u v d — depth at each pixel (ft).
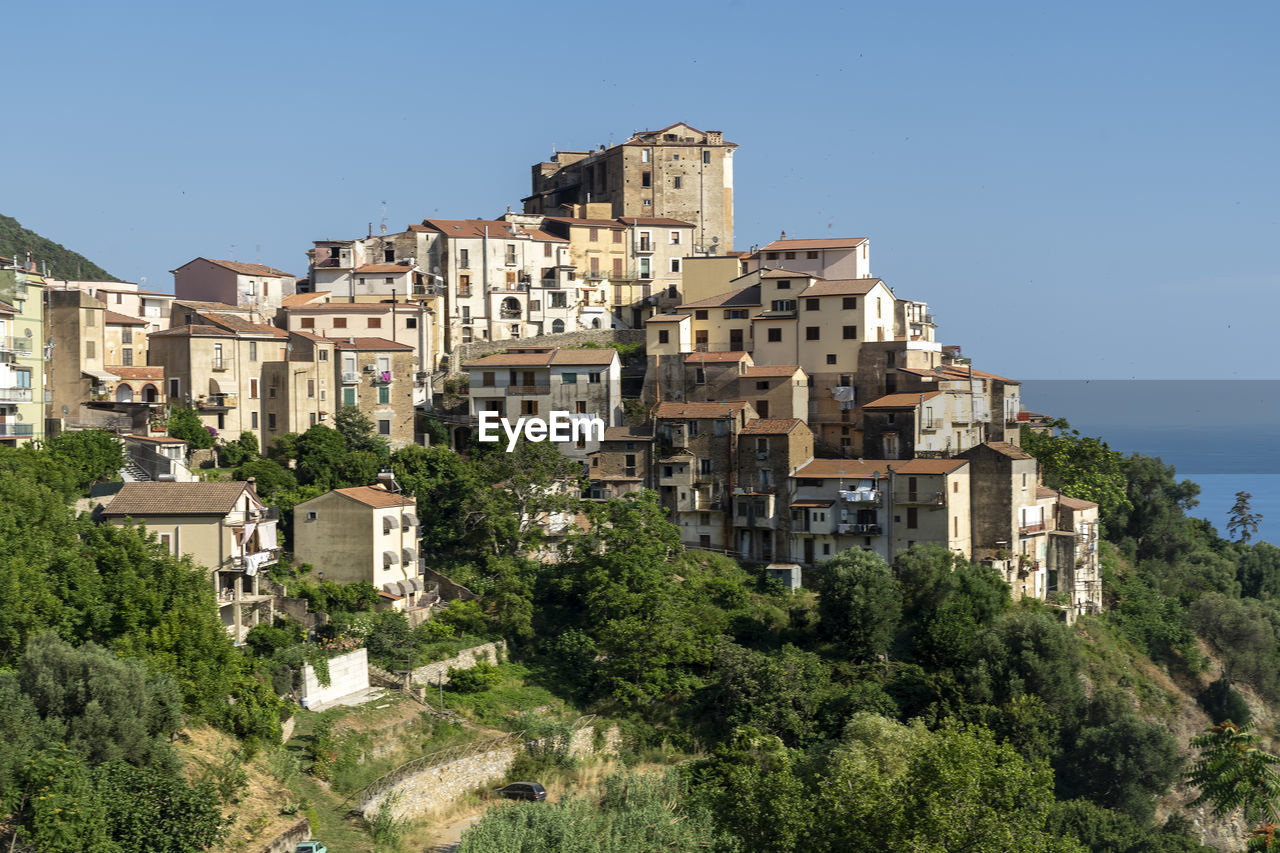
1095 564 442.50
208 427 400.06
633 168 607.37
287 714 267.59
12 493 258.37
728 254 586.86
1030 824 202.80
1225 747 304.71
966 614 366.43
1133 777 346.33
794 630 369.91
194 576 264.31
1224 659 442.91
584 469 428.56
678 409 424.87
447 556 375.86
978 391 460.96
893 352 454.81
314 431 403.75
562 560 381.81
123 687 214.28
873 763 239.71
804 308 468.34
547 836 233.76
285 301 516.32
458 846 246.88
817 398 463.83
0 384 335.06
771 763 268.62
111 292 462.19
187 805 202.49
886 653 362.74
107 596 248.73
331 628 308.81
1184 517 541.34
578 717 324.80
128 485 302.25
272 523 311.68
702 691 337.31
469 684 320.50
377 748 278.26
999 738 336.49
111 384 391.04
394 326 485.97
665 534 382.63
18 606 231.30
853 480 401.90
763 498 408.46
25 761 192.85
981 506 405.80
